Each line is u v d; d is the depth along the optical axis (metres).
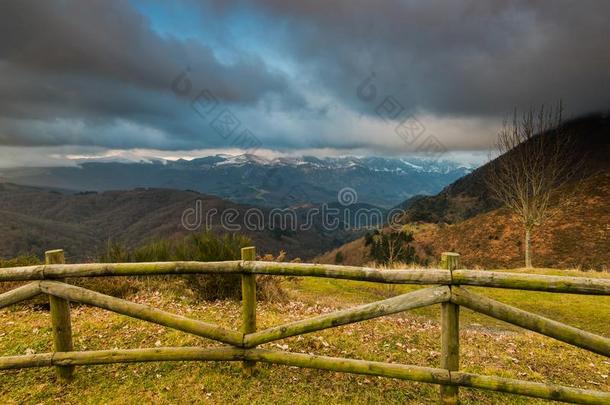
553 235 51.53
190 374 4.22
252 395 3.90
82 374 4.19
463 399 3.97
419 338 6.19
